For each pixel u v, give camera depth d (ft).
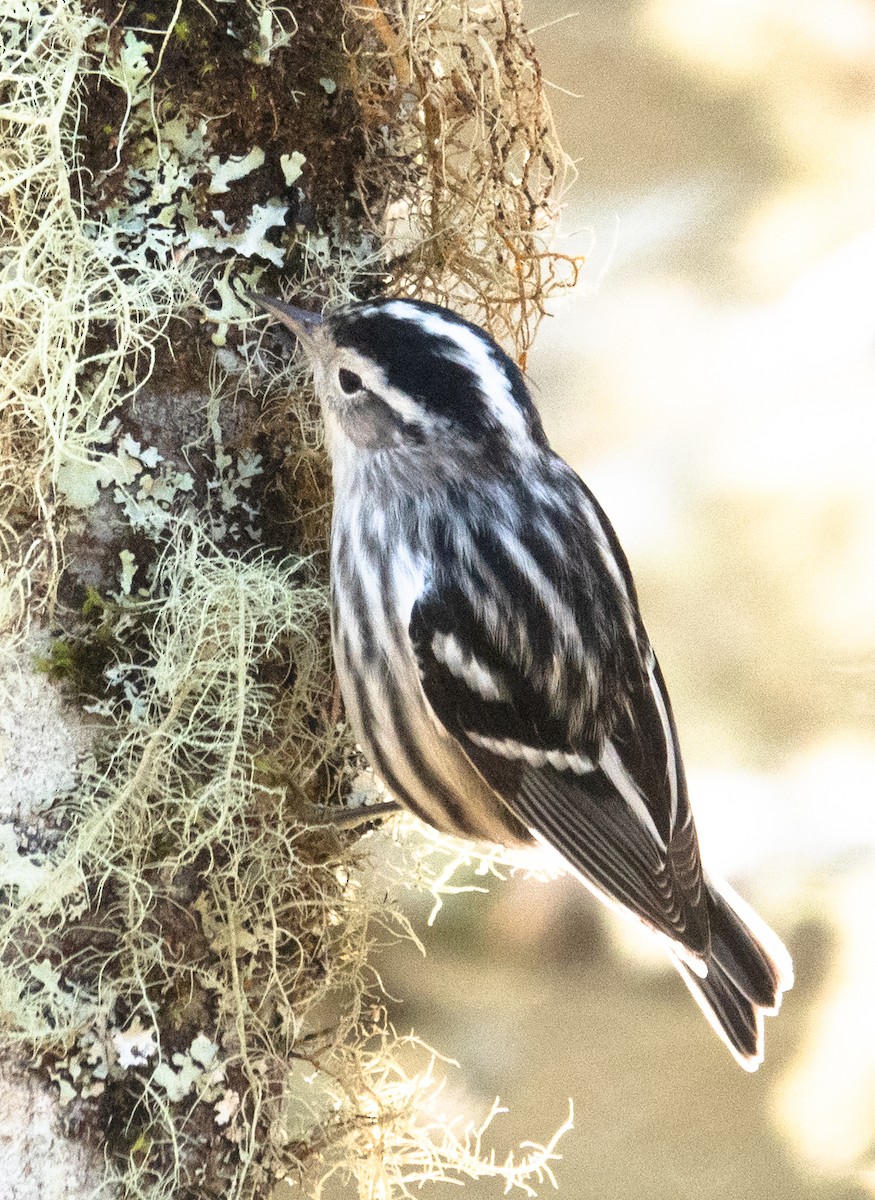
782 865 9.70
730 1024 9.37
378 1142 9.30
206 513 9.25
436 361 9.30
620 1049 9.64
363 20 9.29
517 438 9.33
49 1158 9.20
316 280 9.28
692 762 9.71
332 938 9.30
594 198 9.72
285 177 9.27
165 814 9.23
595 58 9.70
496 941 9.66
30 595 9.21
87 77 9.21
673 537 9.72
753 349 9.73
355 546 9.29
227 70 9.23
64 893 9.20
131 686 9.22
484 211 9.34
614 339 9.73
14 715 9.21
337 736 9.31
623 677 9.36
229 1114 9.24
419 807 9.33
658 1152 9.61
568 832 9.34
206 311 9.25
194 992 9.23
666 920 9.35
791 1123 9.62
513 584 9.32
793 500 9.72
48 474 9.21
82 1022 9.21
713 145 9.72
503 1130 9.60
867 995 9.68
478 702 9.32
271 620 9.25
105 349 9.22
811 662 9.72
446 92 9.32
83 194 9.21
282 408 9.27
